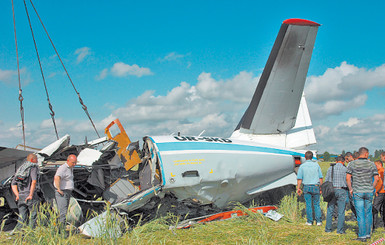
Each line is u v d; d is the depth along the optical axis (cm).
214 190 620
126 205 553
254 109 747
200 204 630
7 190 623
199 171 593
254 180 675
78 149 684
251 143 701
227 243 488
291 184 770
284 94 727
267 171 686
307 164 604
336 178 537
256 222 609
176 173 573
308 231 551
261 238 500
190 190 596
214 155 614
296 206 662
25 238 469
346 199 561
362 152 505
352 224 600
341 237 512
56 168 610
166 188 571
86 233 513
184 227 572
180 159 580
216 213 633
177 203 620
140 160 627
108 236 477
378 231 550
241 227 578
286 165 718
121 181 656
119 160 663
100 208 643
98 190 639
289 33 666
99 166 623
